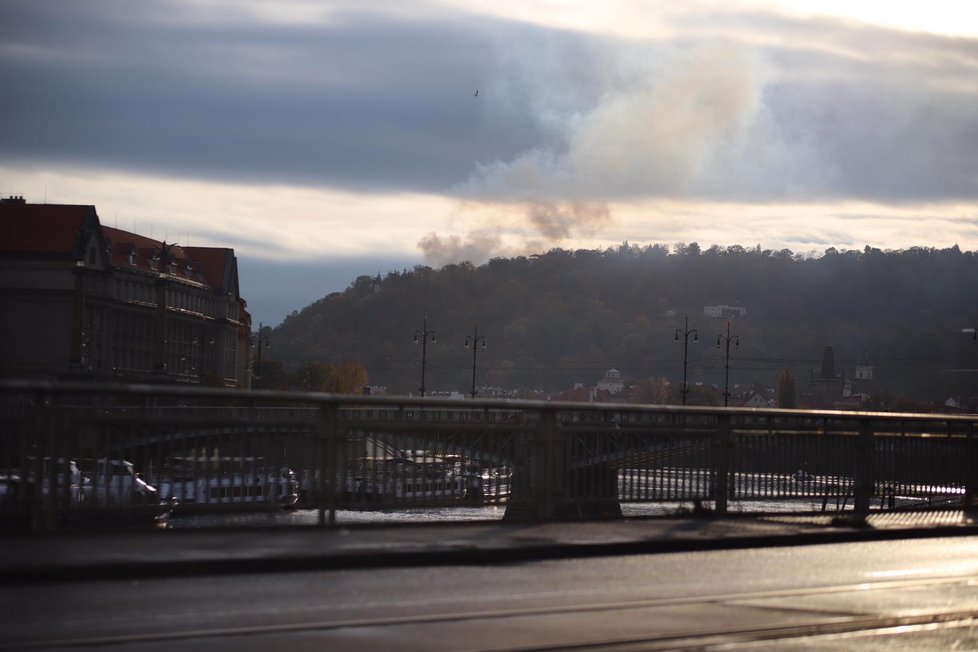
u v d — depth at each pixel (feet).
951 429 96.78
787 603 46.52
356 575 51.42
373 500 65.31
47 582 46.39
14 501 56.65
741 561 61.16
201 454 60.49
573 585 50.03
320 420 63.46
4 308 492.95
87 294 499.10
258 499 61.52
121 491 58.59
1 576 45.70
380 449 65.87
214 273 642.22
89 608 40.73
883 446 91.25
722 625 40.81
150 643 34.71
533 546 59.52
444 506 68.03
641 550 63.57
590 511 77.41
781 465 84.12
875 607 46.32
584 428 73.92
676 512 78.54
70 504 57.41
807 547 69.92
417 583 49.37
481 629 38.78
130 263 546.26
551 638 37.45
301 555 52.39
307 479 63.36
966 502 97.40
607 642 37.04
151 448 59.57
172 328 579.89
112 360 522.47
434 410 72.33
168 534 58.13
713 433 80.12
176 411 81.05
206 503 59.88
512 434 71.20
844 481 88.12
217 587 46.44
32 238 495.82
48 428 57.21
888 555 66.74
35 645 34.09
